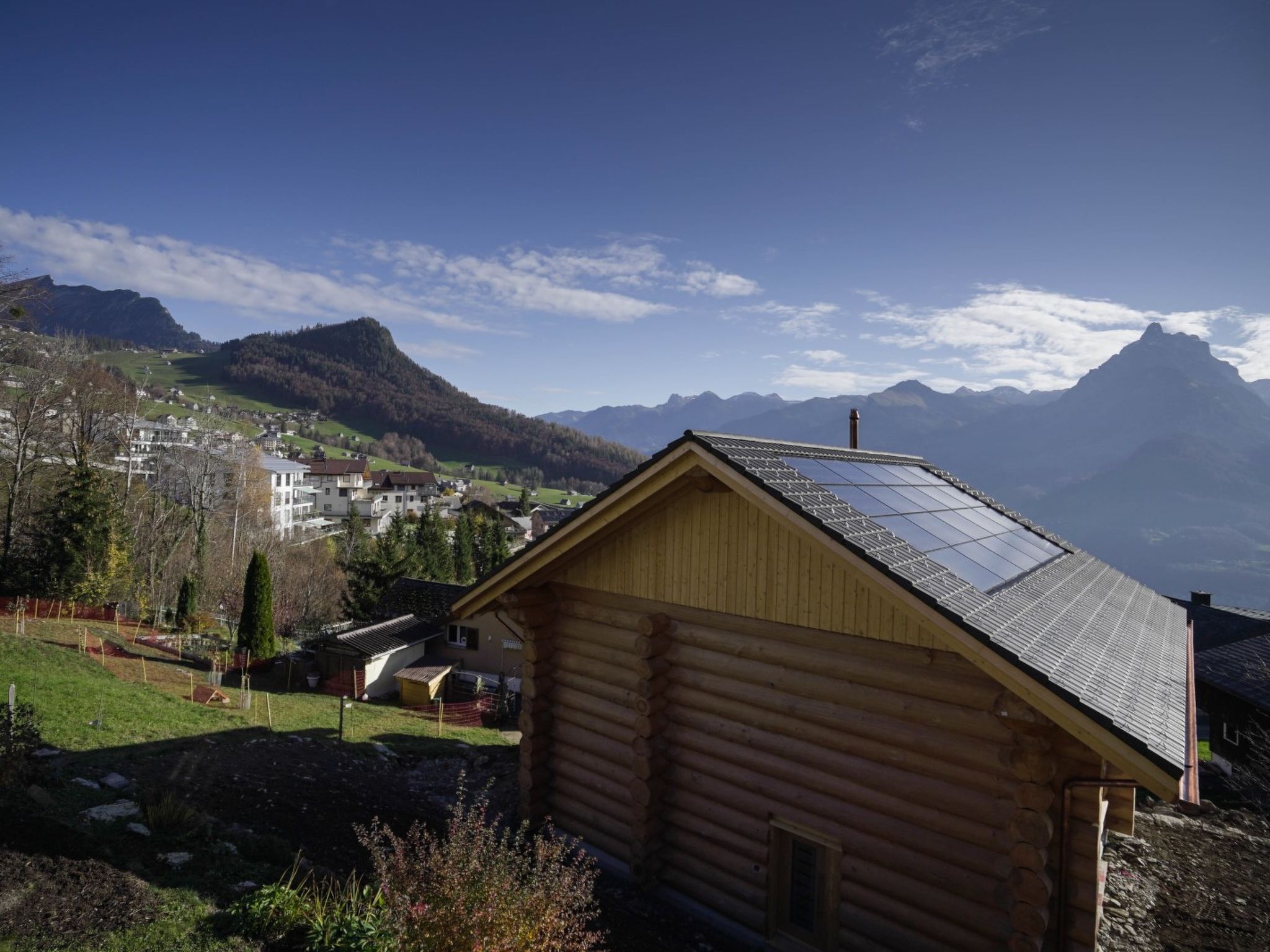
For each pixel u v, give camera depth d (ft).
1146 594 44.70
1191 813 42.24
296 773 40.24
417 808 39.68
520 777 36.50
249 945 18.97
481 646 100.32
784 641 27.58
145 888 20.89
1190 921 28.63
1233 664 86.53
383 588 125.49
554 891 19.29
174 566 146.30
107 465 139.23
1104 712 18.47
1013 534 39.45
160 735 42.34
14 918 18.17
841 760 26.12
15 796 25.32
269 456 309.01
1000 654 19.80
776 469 27.50
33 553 97.86
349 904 21.18
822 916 27.04
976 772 23.02
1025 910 21.38
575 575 34.91
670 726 31.24
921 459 48.96
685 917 29.40
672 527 31.07
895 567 22.31
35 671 52.16
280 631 127.13
